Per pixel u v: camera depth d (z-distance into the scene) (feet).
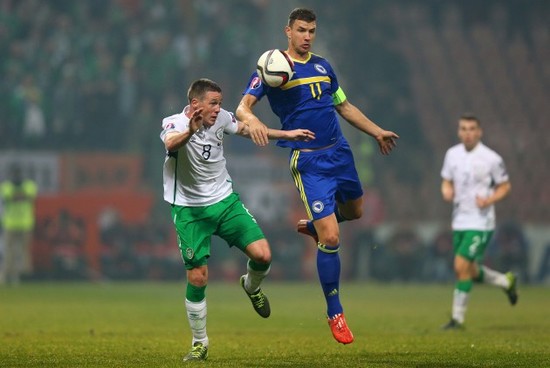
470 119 150.82
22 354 101.40
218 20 377.71
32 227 304.30
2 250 298.56
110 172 319.47
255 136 93.30
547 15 435.53
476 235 149.38
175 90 359.66
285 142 100.32
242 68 373.20
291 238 321.32
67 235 306.55
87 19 369.71
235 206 97.40
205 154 95.04
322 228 98.22
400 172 368.48
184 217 96.27
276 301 216.33
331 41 393.29
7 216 289.33
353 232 327.26
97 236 309.63
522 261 308.81
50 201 306.76
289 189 326.65
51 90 346.13
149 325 147.84
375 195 335.26
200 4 377.50
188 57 366.63
